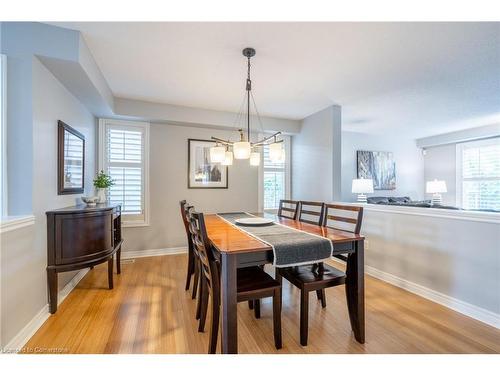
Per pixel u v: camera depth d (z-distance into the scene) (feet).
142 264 10.98
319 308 7.16
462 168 17.93
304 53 7.16
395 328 6.08
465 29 5.98
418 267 8.02
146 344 5.40
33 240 6.05
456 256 6.99
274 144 6.97
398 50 6.98
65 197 8.17
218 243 5.11
